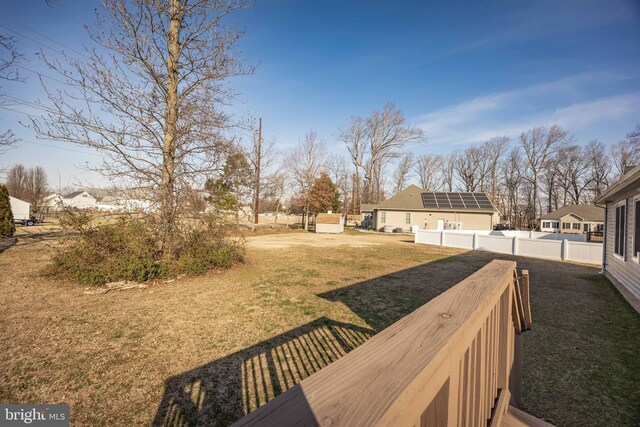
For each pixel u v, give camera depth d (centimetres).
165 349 352
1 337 373
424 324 100
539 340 403
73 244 656
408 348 81
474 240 1414
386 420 52
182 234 751
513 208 4288
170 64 721
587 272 888
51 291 570
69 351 341
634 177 464
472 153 4516
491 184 4422
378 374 67
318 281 702
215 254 768
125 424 230
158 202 715
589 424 238
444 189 4816
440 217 2686
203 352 346
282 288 632
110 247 652
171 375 298
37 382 281
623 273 639
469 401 119
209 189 832
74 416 237
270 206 3145
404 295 596
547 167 3950
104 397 261
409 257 1128
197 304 517
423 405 71
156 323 429
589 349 375
